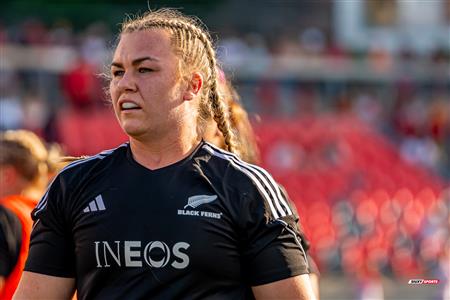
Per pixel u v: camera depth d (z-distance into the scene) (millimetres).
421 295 38781
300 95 60188
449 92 65562
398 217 49906
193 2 74062
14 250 12477
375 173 55094
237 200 8242
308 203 49562
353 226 47781
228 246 8172
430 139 63062
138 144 8461
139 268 8125
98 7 68250
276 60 60188
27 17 66562
